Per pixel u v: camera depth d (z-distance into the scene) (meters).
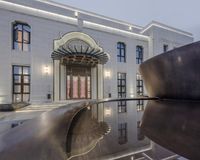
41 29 12.13
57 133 1.03
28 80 11.65
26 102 10.34
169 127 1.30
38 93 11.73
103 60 13.35
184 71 2.20
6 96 10.63
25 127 1.10
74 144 0.97
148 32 17.56
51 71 12.32
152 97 3.24
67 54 11.45
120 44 15.93
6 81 10.71
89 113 2.44
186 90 2.27
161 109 2.22
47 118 1.39
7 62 10.81
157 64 2.65
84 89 13.71
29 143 0.81
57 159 0.72
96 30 14.53
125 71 15.80
